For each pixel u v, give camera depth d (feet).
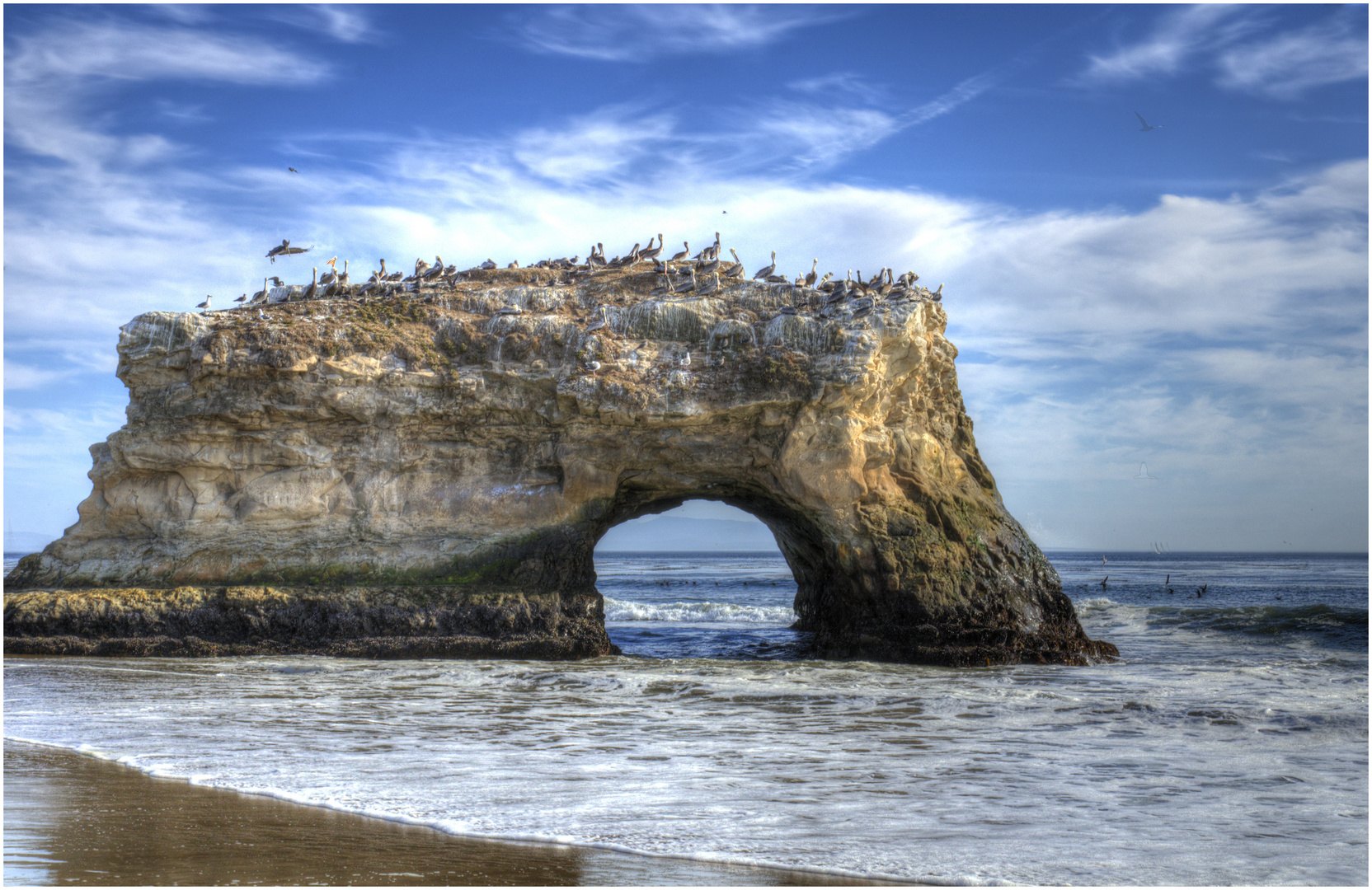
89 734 50.26
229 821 34.17
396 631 87.25
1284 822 35.91
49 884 27.37
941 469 98.32
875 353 90.79
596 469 93.86
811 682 72.43
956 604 89.25
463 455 95.50
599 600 93.20
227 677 72.33
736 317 97.30
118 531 95.81
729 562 561.02
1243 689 69.51
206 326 95.86
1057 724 55.93
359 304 99.91
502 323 96.89
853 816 35.86
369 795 37.93
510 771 42.50
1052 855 31.55
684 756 46.16
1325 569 395.75
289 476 93.35
